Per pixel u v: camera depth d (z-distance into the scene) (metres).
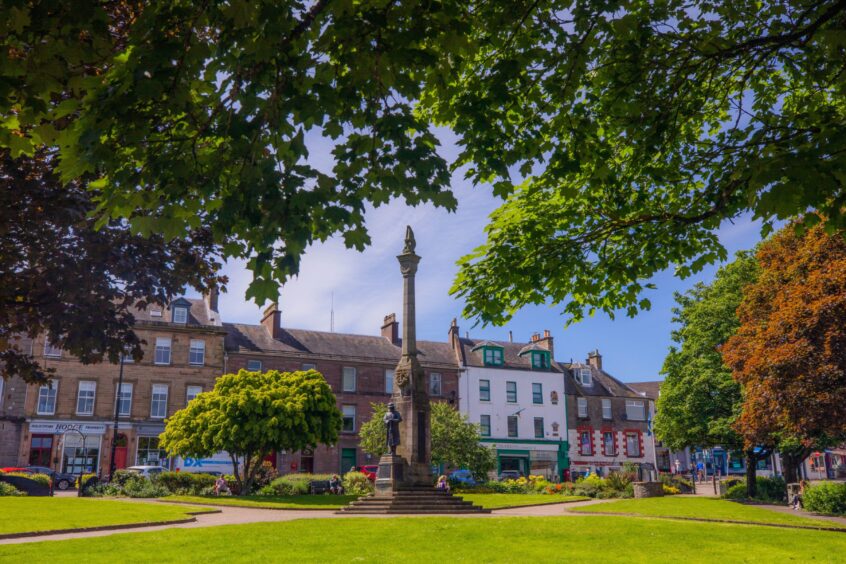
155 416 43.28
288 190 5.56
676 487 42.34
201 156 5.98
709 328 35.31
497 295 10.00
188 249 8.90
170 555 12.93
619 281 9.91
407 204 6.03
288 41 5.52
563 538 16.14
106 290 8.26
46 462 40.28
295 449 33.56
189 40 5.19
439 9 5.48
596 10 6.83
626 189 9.34
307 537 15.62
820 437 30.14
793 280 22.89
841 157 5.91
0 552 13.05
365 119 5.89
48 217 7.55
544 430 56.06
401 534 16.45
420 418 28.80
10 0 4.61
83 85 5.31
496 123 7.54
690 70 7.97
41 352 41.22
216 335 45.97
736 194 8.48
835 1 6.86
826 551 14.38
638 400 61.22
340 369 49.69
